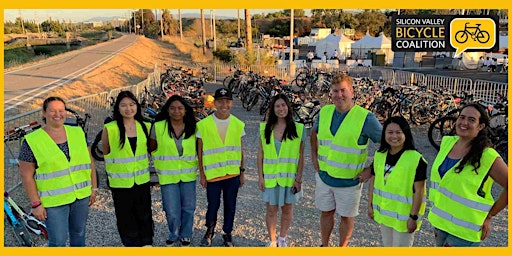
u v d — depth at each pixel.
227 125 4.27
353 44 32.38
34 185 3.42
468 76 21.34
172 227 4.32
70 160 3.55
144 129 4.12
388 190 3.55
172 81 14.75
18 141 7.25
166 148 4.17
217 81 20.36
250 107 12.71
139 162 4.08
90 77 17.77
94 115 9.44
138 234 4.23
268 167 4.17
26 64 23.61
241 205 5.57
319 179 4.12
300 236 4.70
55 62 24.81
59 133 3.54
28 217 4.54
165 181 4.21
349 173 3.91
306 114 9.64
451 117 8.31
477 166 2.99
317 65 23.95
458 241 3.15
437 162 3.29
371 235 4.73
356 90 12.26
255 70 22.16
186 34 84.69
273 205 4.24
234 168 4.30
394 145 3.45
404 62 27.27
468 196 3.07
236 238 4.66
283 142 4.12
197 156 4.36
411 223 3.45
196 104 9.94
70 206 3.64
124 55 28.67
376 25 61.62
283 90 11.61
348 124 3.86
